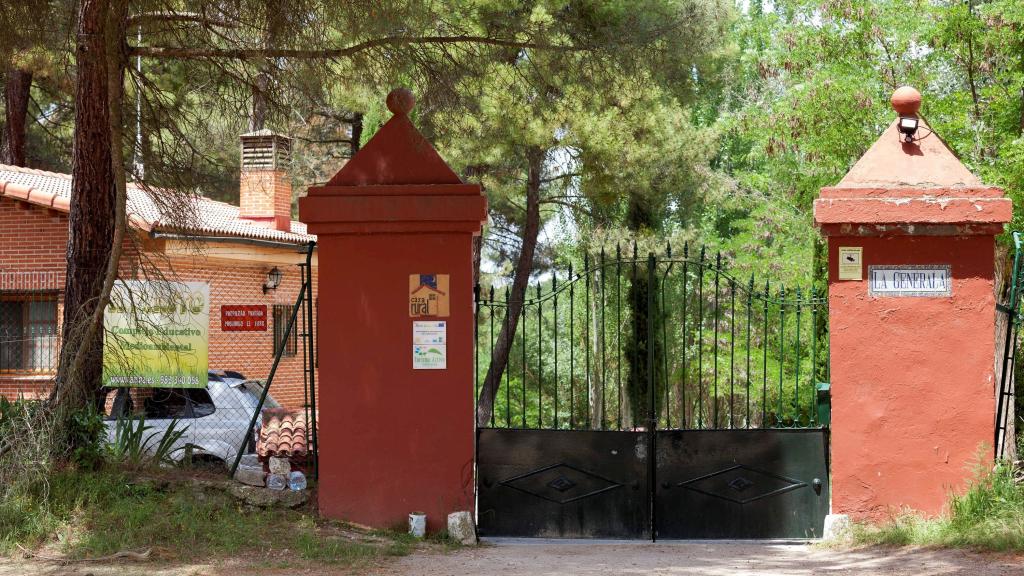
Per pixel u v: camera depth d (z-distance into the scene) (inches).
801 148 605.0
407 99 379.6
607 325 977.5
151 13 410.3
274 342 783.1
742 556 340.2
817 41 580.7
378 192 369.4
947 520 348.8
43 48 442.9
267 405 532.4
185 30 424.5
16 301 674.8
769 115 610.2
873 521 360.2
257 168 856.9
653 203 972.6
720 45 729.0
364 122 896.9
